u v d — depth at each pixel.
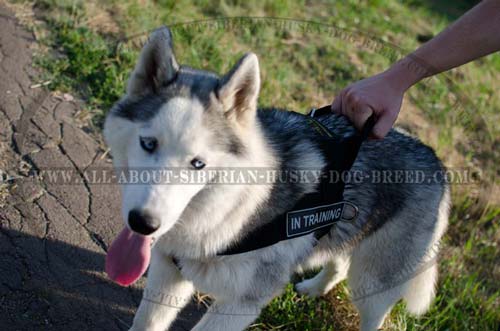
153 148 2.02
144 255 2.17
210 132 2.03
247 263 2.35
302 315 3.08
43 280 2.85
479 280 3.82
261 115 2.55
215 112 2.08
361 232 2.64
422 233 2.76
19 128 3.68
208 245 2.27
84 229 3.18
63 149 3.64
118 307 2.87
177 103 2.03
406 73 2.49
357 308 2.96
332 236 2.66
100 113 4.03
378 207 2.60
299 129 2.51
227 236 2.24
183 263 2.41
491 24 2.33
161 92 2.14
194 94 2.10
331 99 5.06
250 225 2.26
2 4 4.91
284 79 5.01
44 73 4.25
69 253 3.02
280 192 2.30
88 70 4.33
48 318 2.70
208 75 2.29
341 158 2.43
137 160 2.02
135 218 1.92
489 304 3.51
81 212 3.27
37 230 3.07
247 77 2.11
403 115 5.30
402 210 2.66
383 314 2.90
